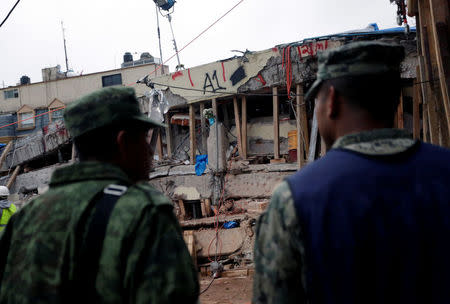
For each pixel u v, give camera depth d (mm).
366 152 988
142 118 1331
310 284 925
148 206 1137
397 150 991
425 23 5098
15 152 20250
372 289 889
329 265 902
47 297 1074
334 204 929
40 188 18188
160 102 13719
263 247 1013
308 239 927
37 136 19109
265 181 11961
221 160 12477
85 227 1127
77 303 1080
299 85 11609
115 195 1179
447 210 916
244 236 11016
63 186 1250
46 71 31781
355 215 911
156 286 1048
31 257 1129
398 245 892
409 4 5824
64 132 17578
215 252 11008
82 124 1269
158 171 13633
